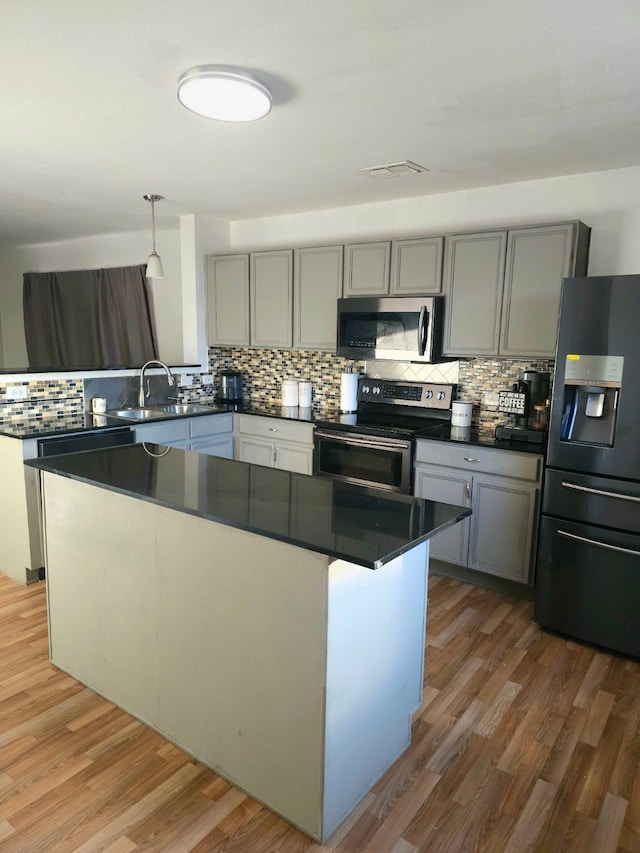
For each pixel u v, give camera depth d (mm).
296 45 1867
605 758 2105
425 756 2096
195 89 2080
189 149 2947
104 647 2342
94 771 1995
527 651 2828
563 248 3213
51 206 4418
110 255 6172
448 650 2820
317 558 1614
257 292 4602
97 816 1808
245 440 4582
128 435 3789
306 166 3242
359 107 2367
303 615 1670
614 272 3350
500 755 2111
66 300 6648
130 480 2160
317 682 1667
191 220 4738
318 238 4527
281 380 4961
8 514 3426
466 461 3412
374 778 1956
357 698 1802
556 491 2893
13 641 2812
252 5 1638
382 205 4156
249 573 1790
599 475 2764
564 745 2170
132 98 2311
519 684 2553
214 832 1758
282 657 1741
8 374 3680
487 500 3357
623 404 2658
